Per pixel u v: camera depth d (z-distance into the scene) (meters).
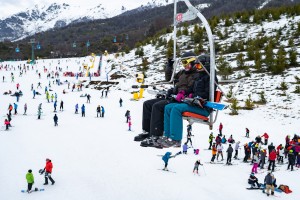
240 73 47.94
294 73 44.81
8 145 23.03
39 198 14.03
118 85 55.16
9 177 16.64
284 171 19.09
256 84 43.41
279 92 39.91
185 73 4.71
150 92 5.06
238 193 15.11
